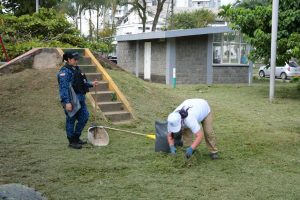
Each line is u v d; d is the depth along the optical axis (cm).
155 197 530
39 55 1153
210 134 694
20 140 794
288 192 556
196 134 635
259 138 877
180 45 2186
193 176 614
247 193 550
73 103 727
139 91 1175
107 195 534
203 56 2242
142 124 980
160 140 723
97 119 955
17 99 1005
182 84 2186
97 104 1007
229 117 1135
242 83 2328
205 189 562
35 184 568
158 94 1239
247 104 1401
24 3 2572
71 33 1775
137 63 2502
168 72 2175
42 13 1791
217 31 2188
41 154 709
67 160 679
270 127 1008
